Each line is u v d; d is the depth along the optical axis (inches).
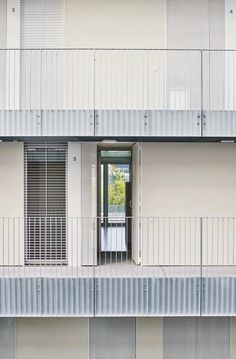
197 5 295.7
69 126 261.0
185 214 293.6
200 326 269.9
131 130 261.6
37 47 293.6
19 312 240.7
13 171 293.0
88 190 293.3
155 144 294.7
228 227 292.4
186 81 294.4
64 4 294.2
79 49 276.8
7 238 289.3
